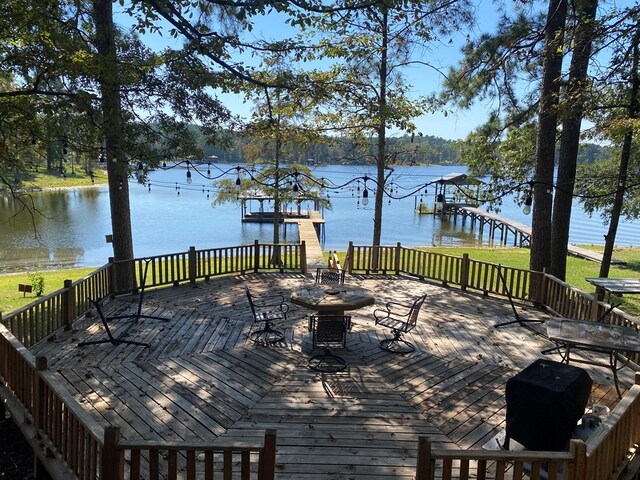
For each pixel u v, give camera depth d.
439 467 4.28
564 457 3.14
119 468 3.21
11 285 13.94
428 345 7.33
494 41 10.33
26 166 9.79
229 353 6.85
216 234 30.67
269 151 18.05
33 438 4.48
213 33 6.83
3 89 8.77
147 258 10.15
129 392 5.59
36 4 6.44
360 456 4.37
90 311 8.48
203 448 3.21
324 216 41.00
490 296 10.25
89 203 43.00
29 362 4.53
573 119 10.16
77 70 6.79
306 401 5.45
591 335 5.75
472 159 12.77
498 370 6.43
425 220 40.50
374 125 13.98
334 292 7.64
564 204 11.33
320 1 6.41
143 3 6.05
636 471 4.16
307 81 9.12
